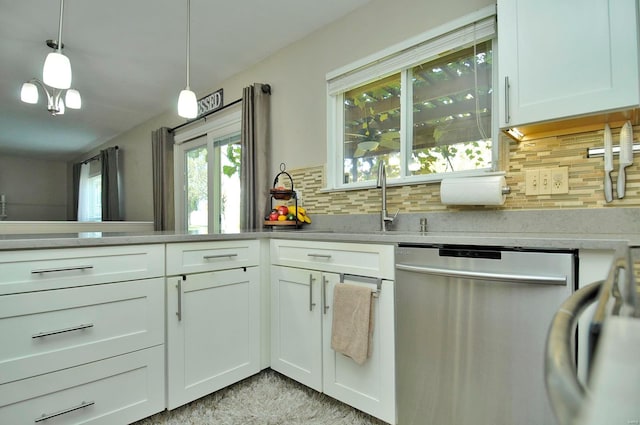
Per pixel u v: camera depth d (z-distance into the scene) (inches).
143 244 58.6
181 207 165.2
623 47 46.3
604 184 55.1
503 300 45.8
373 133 90.2
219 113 138.6
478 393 47.4
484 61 71.1
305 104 103.3
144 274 58.6
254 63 121.1
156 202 167.2
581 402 12.4
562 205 59.2
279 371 75.2
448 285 50.3
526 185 62.9
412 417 53.8
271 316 77.6
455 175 72.2
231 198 136.0
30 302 47.8
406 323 54.7
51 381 49.3
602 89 47.5
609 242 39.1
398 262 55.9
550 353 14.7
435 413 51.4
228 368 69.9
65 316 50.7
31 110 171.3
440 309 51.0
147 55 115.3
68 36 103.1
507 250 46.3
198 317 65.4
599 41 47.9
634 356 12.6
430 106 79.3
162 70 126.6
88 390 52.5
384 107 87.9
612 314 14.0
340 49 94.3
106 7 89.1
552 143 60.4
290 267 73.4
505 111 55.4
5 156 285.6
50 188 307.0
